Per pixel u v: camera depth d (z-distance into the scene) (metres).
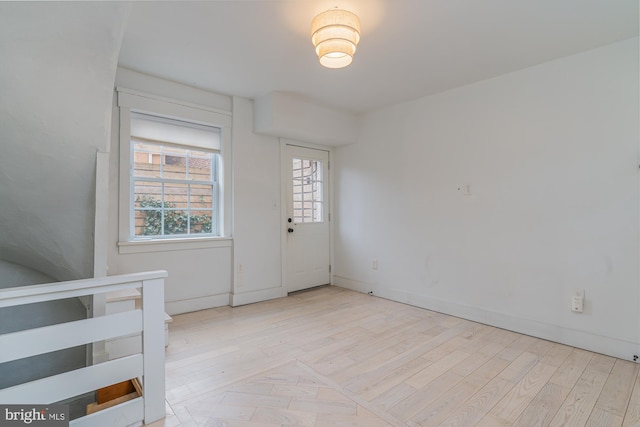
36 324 2.29
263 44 2.34
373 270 3.99
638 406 1.69
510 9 1.91
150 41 2.29
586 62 2.42
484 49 2.41
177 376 1.98
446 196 3.26
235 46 2.37
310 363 2.16
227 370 2.06
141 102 2.88
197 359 2.21
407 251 3.62
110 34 1.37
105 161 1.77
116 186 2.78
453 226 3.21
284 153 3.95
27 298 1.28
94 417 1.44
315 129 3.70
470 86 3.08
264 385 1.89
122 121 2.78
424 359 2.23
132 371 1.52
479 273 3.01
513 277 2.80
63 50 1.36
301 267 4.19
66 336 1.37
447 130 3.25
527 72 2.71
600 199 2.36
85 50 1.39
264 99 3.43
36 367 2.27
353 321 3.01
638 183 2.21
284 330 2.77
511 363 2.18
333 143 4.25
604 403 1.72
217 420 1.57
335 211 4.52
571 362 2.20
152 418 1.56
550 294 2.60
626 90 2.25
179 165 3.24
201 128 3.33
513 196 2.80
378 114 3.92
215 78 2.98
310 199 4.29
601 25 2.08
